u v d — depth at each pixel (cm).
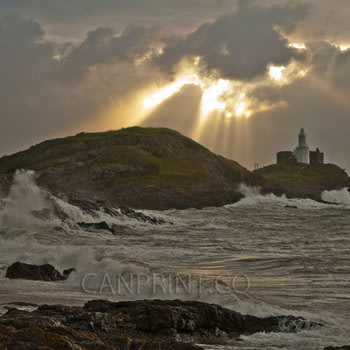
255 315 1923
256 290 2477
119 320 1669
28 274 2703
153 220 8956
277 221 9838
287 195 17438
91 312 1664
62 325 1484
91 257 3238
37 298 2188
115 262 2950
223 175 18475
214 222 9188
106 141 19225
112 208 8906
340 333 1706
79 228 7106
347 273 3056
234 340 1633
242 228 8181
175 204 15088
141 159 17762
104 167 17088
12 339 1207
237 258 3831
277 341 1623
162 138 19538
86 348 1220
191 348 1328
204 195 15288
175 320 1670
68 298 2222
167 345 1329
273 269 3253
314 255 4053
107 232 6919
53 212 7619
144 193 15362
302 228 8119
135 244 5219
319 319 1862
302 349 1552
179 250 4509
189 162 18612
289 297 2302
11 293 2284
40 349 1155
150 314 1673
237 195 15438
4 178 8081
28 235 4853
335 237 6222
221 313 1767
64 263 3228
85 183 16650
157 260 3753
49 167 17375
